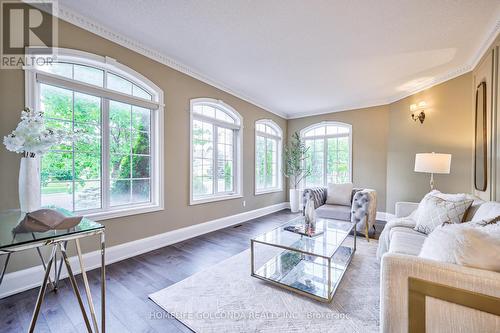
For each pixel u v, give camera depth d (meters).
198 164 3.83
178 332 1.48
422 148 3.95
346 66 3.27
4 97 1.89
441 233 1.28
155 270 2.36
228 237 3.51
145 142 3.01
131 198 2.86
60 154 2.29
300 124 6.04
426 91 3.86
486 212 1.81
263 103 5.19
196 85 3.57
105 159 2.59
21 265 1.96
